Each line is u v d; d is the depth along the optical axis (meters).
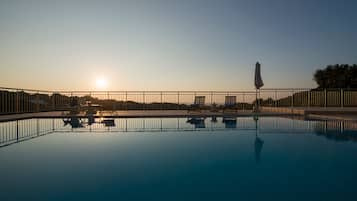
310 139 5.68
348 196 2.47
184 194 2.57
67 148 4.88
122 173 3.30
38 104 12.46
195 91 14.83
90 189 2.73
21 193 2.61
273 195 2.52
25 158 4.11
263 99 14.62
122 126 8.10
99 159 4.03
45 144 5.29
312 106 14.00
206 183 2.90
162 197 2.49
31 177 3.14
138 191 2.66
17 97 10.96
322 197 2.45
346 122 8.48
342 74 20.59
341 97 13.54
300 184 2.83
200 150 4.65
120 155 4.30
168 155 4.28
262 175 3.17
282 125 8.11
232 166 3.59
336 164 3.64
